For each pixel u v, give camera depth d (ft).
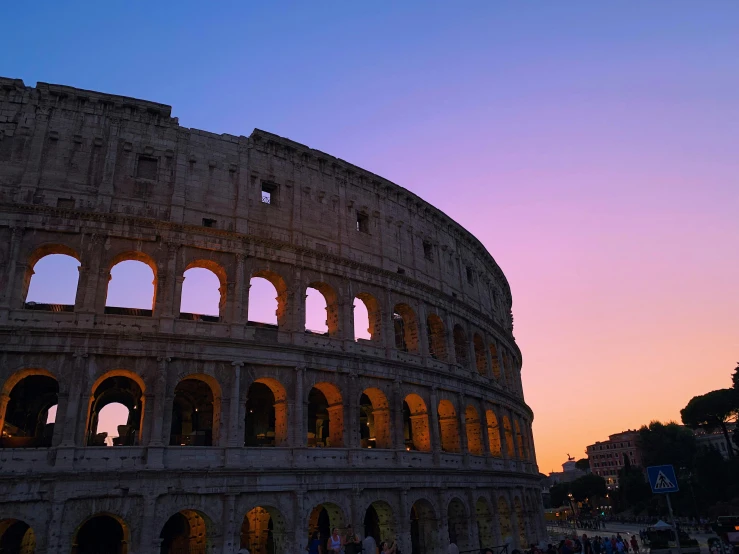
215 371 171.94
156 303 172.04
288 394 181.57
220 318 183.62
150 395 161.17
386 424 205.57
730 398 550.77
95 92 182.39
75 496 143.64
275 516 171.32
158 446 155.63
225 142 200.13
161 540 149.28
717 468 497.87
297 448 175.52
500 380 290.76
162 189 184.24
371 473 189.16
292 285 195.62
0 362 149.59
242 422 170.30
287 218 205.16
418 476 203.51
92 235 169.68
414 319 234.79
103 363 159.33
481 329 282.36
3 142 169.89
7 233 162.30
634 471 631.97
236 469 162.20
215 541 156.04
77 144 177.37
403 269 237.66
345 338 202.28
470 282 287.28
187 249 180.75
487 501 236.63
